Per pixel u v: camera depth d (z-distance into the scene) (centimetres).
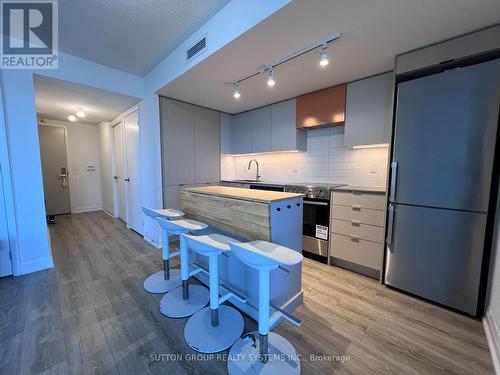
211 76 238
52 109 378
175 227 179
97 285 215
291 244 171
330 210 254
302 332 155
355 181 288
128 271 244
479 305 169
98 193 583
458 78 163
